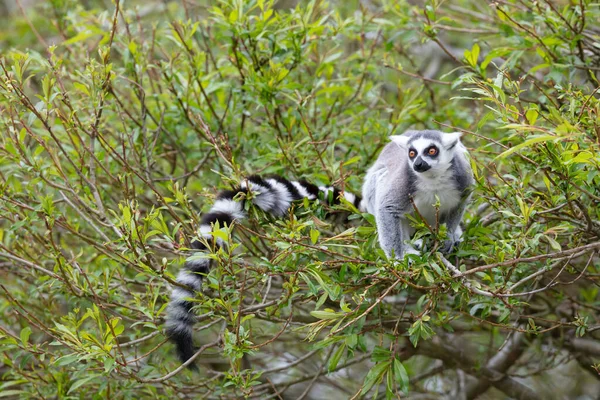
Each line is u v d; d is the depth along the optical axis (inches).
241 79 473.1
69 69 506.9
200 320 395.2
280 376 547.5
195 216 363.3
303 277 330.0
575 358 485.7
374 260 357.4
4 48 653.9
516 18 469.1
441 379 571.5
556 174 331.0
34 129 442.6
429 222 428.1
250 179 392.2
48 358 443.8
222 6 464.8
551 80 430.9
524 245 331.6
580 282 481.4
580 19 424.8
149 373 397.1
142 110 428.5
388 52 506.0
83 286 382.0
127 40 465.1
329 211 399.2
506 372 511.8
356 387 531.5
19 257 398.3
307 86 475.8
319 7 486.9
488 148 443.8
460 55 589.0
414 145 401.7
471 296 356.2
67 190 381.4
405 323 434.6
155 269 363.3
